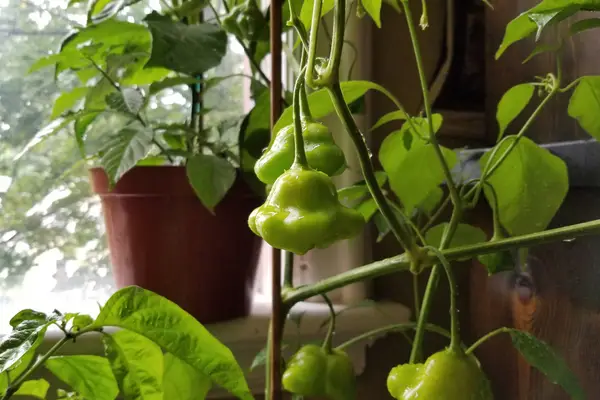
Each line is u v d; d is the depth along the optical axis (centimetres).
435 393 46
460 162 69
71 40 65
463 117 80
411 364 49
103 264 84
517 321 70
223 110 87
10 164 81
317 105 52
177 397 56
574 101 55
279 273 53
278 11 50
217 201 63
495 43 76
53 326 71
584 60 63
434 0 82
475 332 78
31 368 49
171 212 67
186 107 85
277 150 46
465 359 47
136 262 68
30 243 82
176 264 67
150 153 74
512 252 70
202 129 74
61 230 83
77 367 53
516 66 72
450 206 80
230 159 73
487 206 73
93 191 69
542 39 68
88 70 71
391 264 51
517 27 51
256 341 70
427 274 82
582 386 62
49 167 82
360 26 78
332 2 53
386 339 78
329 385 54
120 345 51
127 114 66
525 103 59
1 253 81
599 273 60
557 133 66
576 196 63
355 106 68
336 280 53
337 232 42
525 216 59
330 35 77
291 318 69
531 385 67
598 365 60
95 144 81
